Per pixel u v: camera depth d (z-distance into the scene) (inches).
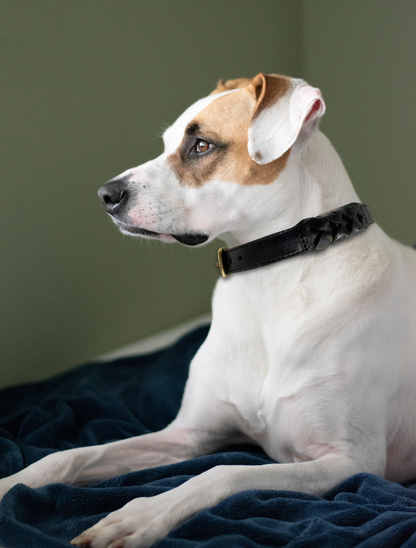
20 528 48.0
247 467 53.2
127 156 107.4
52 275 98.8
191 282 124.4
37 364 98.9
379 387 58.4
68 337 102.8
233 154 58.8
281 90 57.1
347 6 135.5
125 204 59.4
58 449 73.3
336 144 145.0
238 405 63.2
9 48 88.2
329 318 57.5
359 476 54.2
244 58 129.9
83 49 97.9
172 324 121.9
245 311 61.6
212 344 65.2
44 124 94.3
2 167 90.1
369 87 136.1
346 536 45.9
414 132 130.9
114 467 62.7
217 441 69.6
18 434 75.6
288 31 141.0
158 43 110.0
